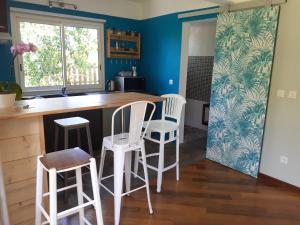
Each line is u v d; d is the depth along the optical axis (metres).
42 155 1.79
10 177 1.83
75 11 4.21
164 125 2.84
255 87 3.01
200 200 2.63
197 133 5.23
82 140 3.84
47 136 3.45
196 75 5.54
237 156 3.35
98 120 3.97
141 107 2.12
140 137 2.26
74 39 4.36
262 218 2.34
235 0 3.17
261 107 2.98
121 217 2.30
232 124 3.35
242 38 3.07
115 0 4.65
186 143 4.57
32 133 1.88
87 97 2.62
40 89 4.11
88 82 4.68
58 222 2.18
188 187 2.90
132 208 2.44
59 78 4.32
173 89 4.46
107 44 4.68
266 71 2.88
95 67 4.73
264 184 3.02
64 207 2.40
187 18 3.98
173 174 3.24
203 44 5.27
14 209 1.89
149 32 4.88
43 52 4.05
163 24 4.50
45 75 4.14
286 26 2.71
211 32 5.06
